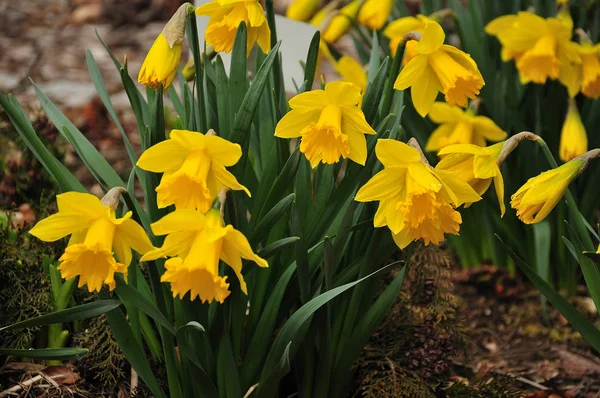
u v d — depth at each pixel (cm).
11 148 176
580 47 161
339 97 123
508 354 164
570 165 128
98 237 119
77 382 141
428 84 130
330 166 130
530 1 178
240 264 120
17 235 151
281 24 161
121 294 125
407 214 122
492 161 127
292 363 140
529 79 165
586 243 134
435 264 151
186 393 134
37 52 279
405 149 122
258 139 139
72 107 241
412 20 171
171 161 121
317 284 133
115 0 316
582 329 133
